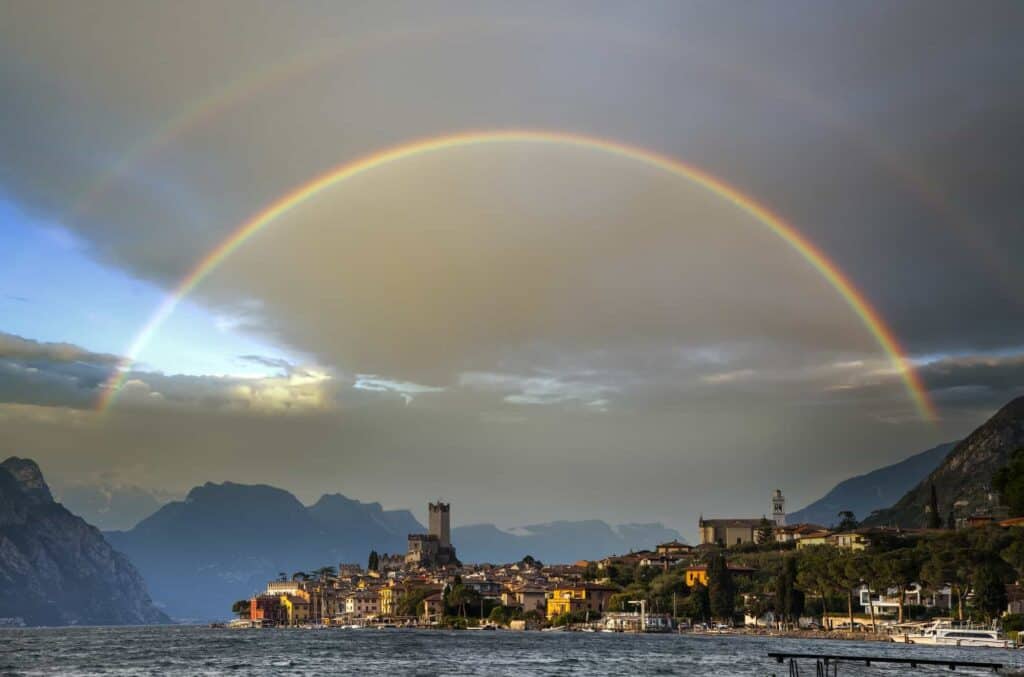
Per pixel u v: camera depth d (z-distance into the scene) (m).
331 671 188.50
